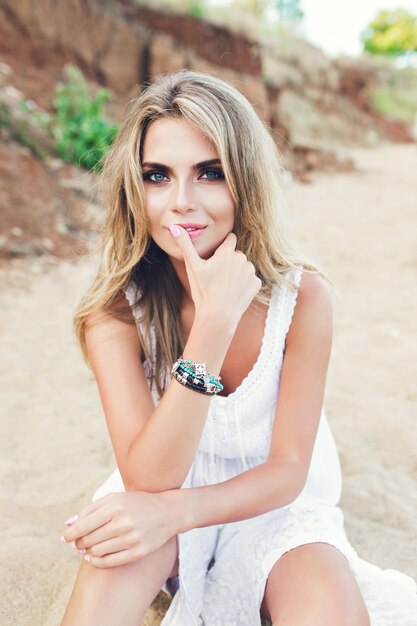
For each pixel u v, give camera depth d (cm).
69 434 285
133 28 1190
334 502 192
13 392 324
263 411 171
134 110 157
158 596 189
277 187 166
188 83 152
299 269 172
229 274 147
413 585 150
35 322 420
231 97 153
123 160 160
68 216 624
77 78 816
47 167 686
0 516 227
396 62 2733
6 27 951
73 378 343
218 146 149
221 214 156
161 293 176
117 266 172
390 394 325
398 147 2077
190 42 1276
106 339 171
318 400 167
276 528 160
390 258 616
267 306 170
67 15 1056
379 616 141
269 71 1833
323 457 187
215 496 148
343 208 888
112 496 142
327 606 133
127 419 161
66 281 502
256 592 155
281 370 171
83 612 138
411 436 279
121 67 1161
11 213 576
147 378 181
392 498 239
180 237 152
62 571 201
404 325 429
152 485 146
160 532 140
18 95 811
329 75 2075
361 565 152
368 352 382
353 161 1362
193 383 142
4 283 483
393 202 945
